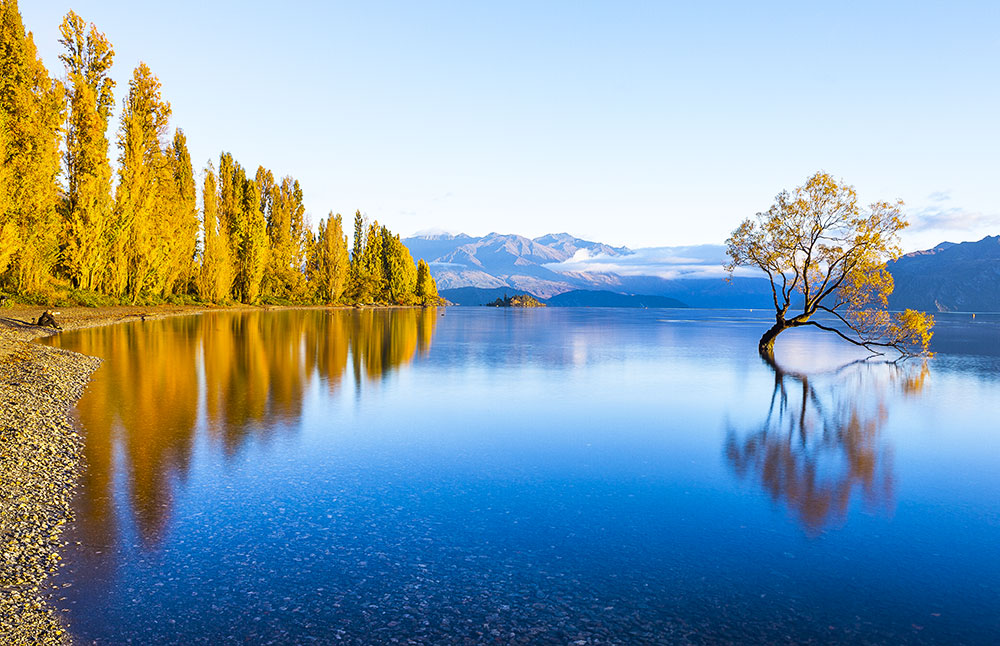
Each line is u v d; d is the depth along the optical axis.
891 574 8.44
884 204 38.75
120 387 21.92
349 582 7.89
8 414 15.06
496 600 7.48
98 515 9.89
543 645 6.47
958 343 60.59
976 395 25.27
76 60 57.16
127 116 61.91
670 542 9.46
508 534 9.67
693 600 7.60
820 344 57.88
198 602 7.25
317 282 118.44
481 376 29.31
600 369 33.56
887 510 11.06
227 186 88.56
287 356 34.16
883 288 39.19
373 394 22.92
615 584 8.00
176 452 13.82
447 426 17.70
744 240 44.25
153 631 6.57
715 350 47.72
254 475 12.41
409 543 9.23
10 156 44.62
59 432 14.70
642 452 15.14
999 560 8.95
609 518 10.48
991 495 11.96
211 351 34.59
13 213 44.34
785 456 14.97
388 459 13.99
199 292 81.94
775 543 9.48
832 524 10.34
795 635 6.83
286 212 105.56
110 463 12.70
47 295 48.94
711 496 11.76
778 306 44.91
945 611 7.44
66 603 7.10
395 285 145.62
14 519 9.20
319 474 12.65
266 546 8.95
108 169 57.06
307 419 17.94
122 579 7.77
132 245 62.44
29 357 24.30
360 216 136.75
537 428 17.73
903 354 46.00
